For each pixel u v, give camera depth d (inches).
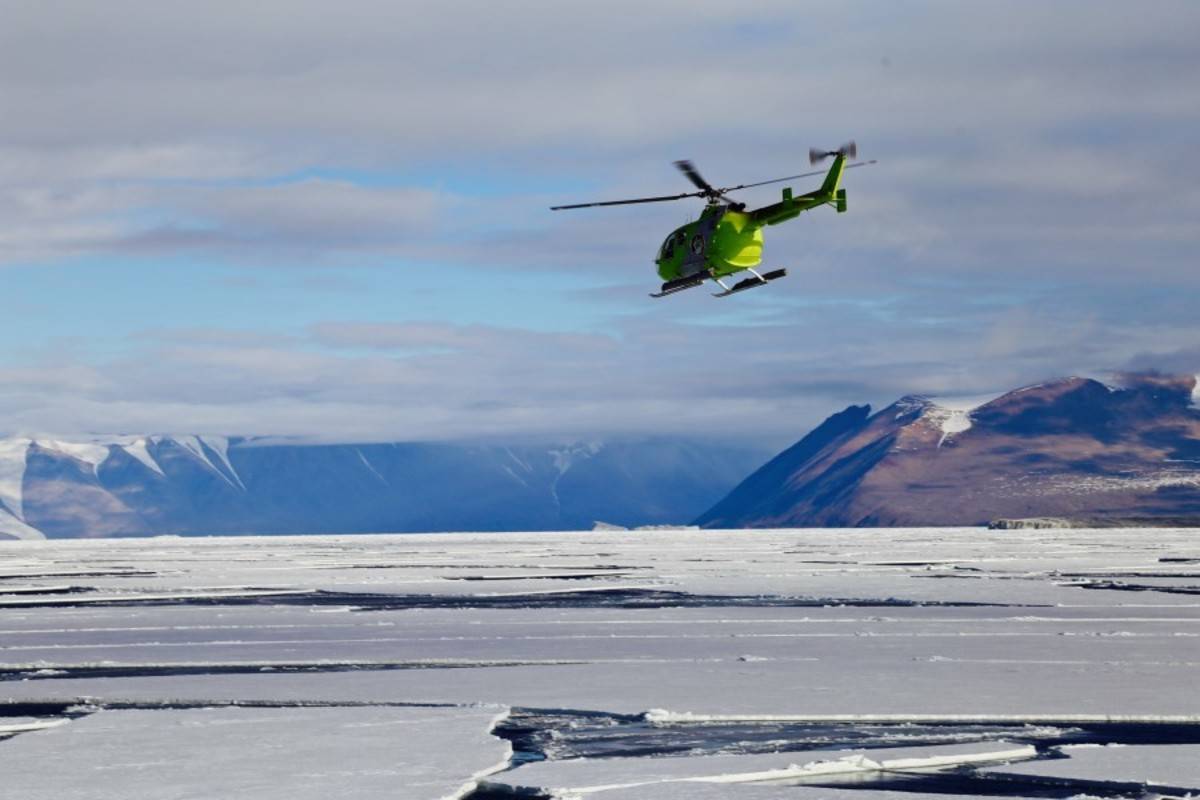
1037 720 1935.3
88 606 4357.8
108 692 2218.3
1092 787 1519.4
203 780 1521.9
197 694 2181.3
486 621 3496.6
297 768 1579.7
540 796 1472.7
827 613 3678.6
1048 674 2341.3
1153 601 4057.6
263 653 2787.9
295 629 3329.2
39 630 3412.9
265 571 7012.8
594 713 1988.2
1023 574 5836.6
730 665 2481.5
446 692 2174.0
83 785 1501.0
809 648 2751.0
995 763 1641.2
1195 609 3735.2
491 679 2317.9
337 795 1450.5
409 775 1544.0
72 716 2017.7
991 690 2164.1
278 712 1974.7
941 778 1571.1
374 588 5182.1
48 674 2529.5
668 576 5900.6
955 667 2434.8
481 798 1476.4
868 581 5280.5
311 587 5270.7
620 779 1533.0
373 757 1640.0
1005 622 3319.4
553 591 4896.7
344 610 3922.2
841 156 3302.2
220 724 1870.1
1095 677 2304.4
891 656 2605.8
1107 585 4906.5
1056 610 3727.9
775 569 6604.3
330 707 2033.7
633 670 2421.3
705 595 4539.9
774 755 1667.1
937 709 1998.0
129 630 3368.6
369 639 3043.8
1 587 5531.5
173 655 2785.4
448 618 3619.6
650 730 1873.8
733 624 3314.5
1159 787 1510.8
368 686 2249.0
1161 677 2308.1
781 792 1476.4
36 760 1630.2
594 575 6117.1
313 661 2620.6
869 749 1729.8
